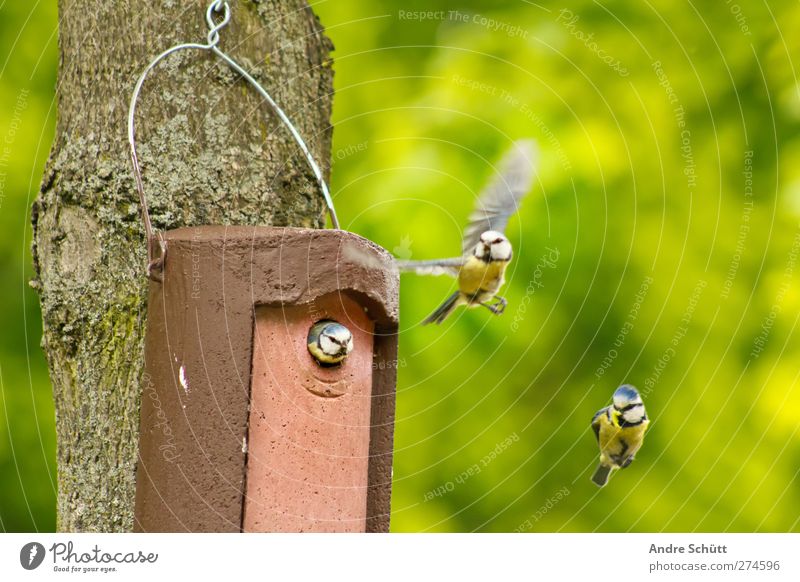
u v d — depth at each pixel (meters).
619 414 5.29
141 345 4.06
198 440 3.73
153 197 4.14
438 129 7.62
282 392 3.79
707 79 7.84
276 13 4.62
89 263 4.13
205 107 4.31
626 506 8.29
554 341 7.88
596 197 7.69
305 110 4.65
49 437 8.14
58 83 4.46
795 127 7.81
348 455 3.93
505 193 5.10
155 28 4.31
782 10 7.82
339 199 7.54
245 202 4.33
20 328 8.07
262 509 3.74
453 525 8.09
